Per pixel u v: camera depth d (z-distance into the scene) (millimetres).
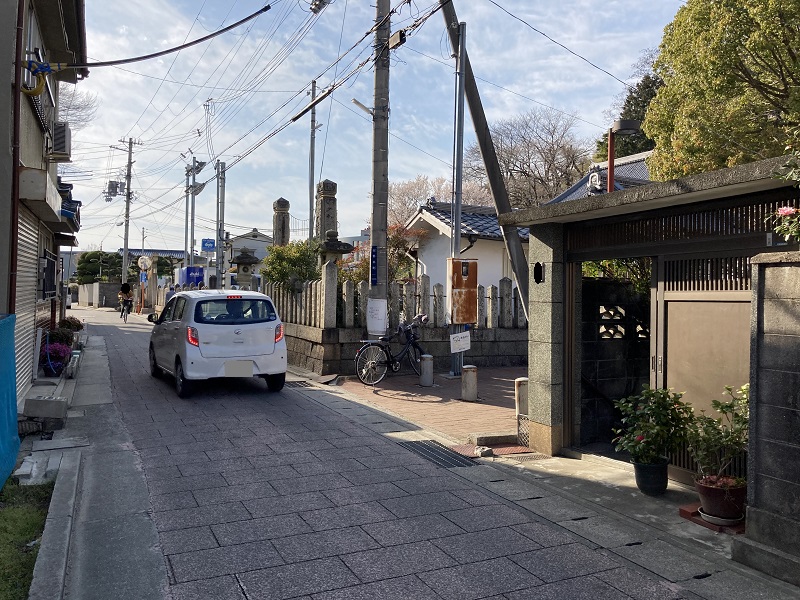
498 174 9445
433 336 12430
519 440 7086
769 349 3916
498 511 4938
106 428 7391
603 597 3564
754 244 4730
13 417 5875
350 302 11656
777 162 3979
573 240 6480
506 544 4289
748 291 4844
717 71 9305
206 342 9086
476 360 13102
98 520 4609
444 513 4863
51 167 11297
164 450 6484
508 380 11516
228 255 29609
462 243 18047
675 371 5484
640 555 4141
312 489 5352
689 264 5359
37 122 9000
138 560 3945
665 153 10648
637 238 5781
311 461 6188
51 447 6480
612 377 7121
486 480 5770
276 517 4691
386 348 11086
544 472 6000
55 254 16062
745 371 4914
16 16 6953
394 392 10227
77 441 6746
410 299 12648
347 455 6449
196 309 9211
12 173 6938
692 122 9852
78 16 10320
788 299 3803
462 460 6426
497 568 3914
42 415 7141
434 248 19891
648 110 11227
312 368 11961
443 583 3697
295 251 15172
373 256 11359
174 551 4078
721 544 4316
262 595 3514
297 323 13180
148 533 4371
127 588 3590
